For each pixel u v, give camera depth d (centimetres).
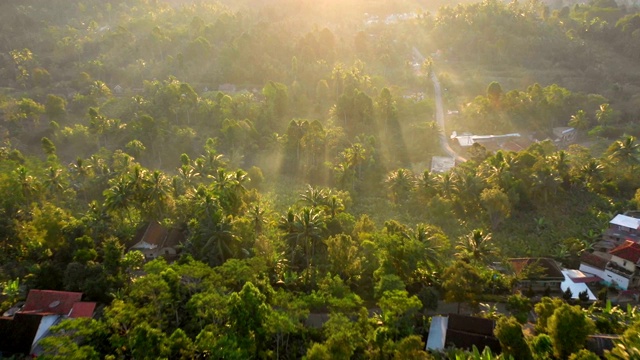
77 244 8225
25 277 7706
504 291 8006
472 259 8469
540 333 6122
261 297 5881
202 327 6097
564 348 5706
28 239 8688
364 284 7738
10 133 15862
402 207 11719
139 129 15075
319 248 8431
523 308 7000
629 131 16012
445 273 7475
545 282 8206
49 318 6575
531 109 16575
